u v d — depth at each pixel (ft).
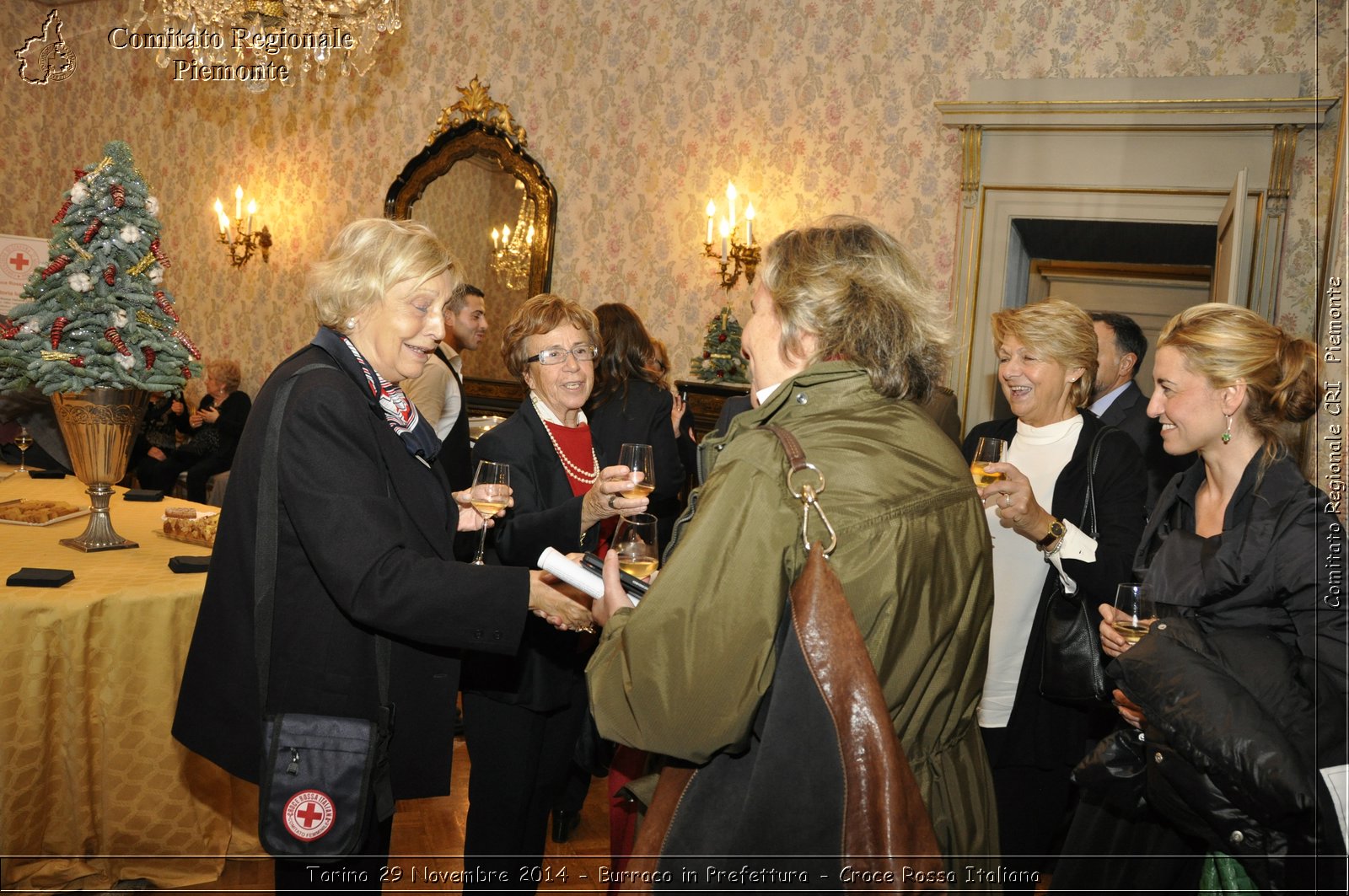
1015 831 7.50
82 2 28.78
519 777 7.10
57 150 29.89
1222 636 4.89
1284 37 14.07
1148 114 14.76
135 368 8.70
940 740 4.19
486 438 8.39
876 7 17.15
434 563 5.43
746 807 3.82
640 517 5.81
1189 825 5.06
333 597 5.38
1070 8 15.57
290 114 24.61
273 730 5.37
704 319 19.01
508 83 21.24
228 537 5.66
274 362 25.22
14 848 7.56
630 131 19.75
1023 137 15.81
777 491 3.91
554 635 7.01
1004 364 8.25
